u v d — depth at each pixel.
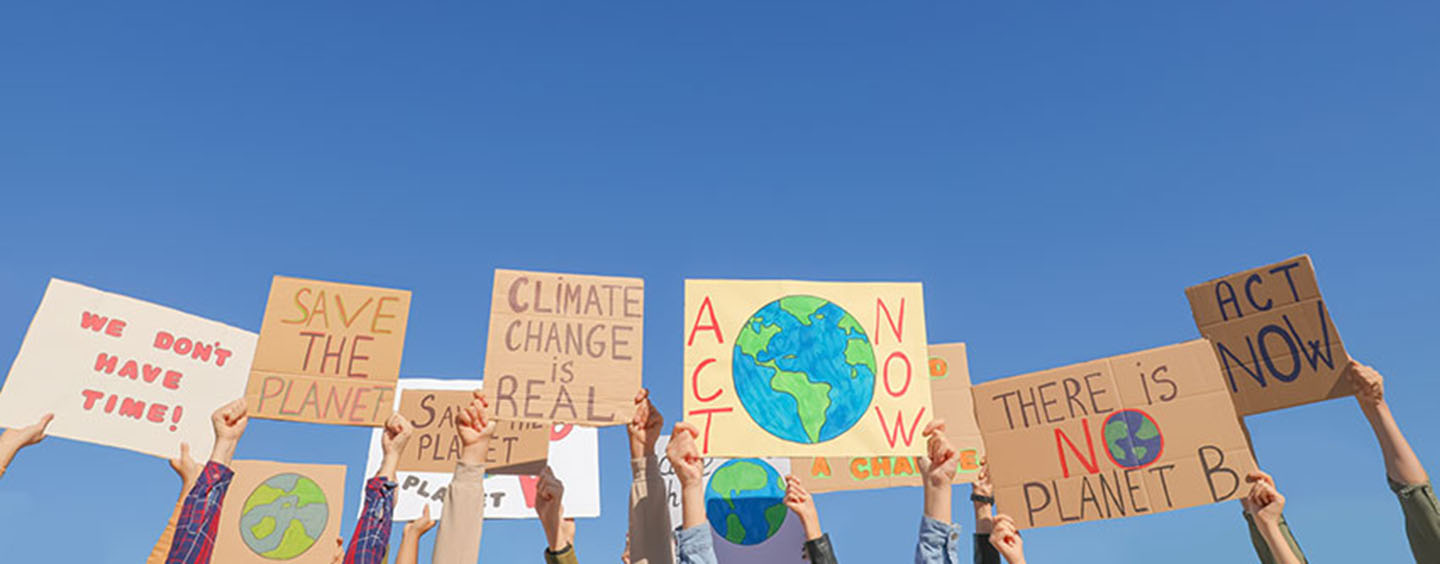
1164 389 5.89
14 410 5.50
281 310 6.19
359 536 4.23
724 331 6.04
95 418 5.76
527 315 5.98
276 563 7.01
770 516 7.07
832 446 5.73
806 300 6.17
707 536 4.39
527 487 7.98
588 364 5.89
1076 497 5.80
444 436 7.29
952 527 4.52
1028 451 6.01
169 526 4.88
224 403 6.30
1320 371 5.79
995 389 6.25
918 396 5.94
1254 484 4.66
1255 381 5.99
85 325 5.92
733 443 5.71
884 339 6.09
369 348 6.21
